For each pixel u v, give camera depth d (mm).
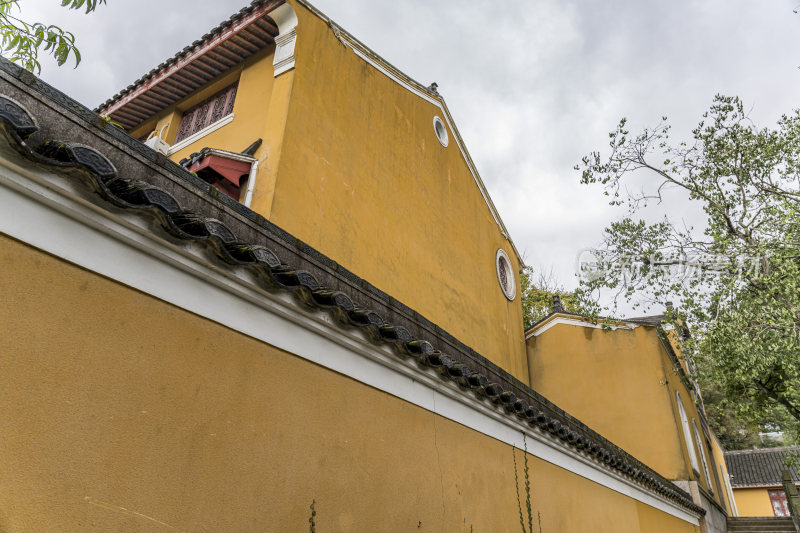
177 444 2318
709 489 13438
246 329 2812
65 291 2076
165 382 2350
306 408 3074
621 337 12219
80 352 2066
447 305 8836
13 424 1809
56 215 2086
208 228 2402
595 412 11766
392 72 8898
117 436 2104
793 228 7922
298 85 6461
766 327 7887
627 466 7703
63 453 1922
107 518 1992
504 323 11414
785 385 10453
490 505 4719
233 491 2506
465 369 4508
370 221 7172
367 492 3367
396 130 8594
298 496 2855
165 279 2459
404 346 3799
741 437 29891
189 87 8297
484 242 11250
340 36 7656
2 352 1833
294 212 5723
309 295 3000
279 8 6770
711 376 9133
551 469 6066
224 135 7164
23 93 1943
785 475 15148
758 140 8570
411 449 3916
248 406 2713
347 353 3516
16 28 3207
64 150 1900
